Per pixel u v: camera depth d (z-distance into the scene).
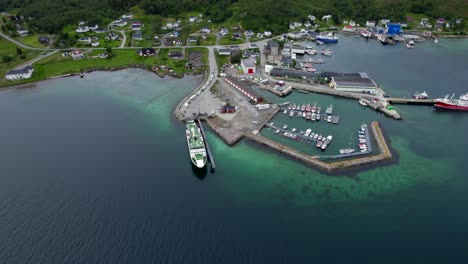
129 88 163.12
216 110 135.25
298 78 164.25
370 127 125.62
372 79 169.00
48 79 173.75
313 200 90.19
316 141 115.12
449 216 84.62
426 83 165.12
